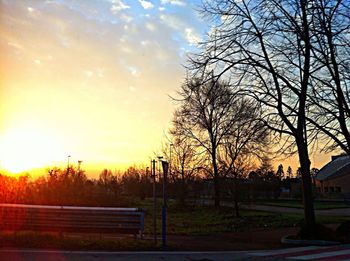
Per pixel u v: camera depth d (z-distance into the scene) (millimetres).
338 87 17500
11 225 14164
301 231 16344
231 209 40062
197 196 51562
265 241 16688
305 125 17938
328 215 34344
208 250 13234
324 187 89875
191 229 23109
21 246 12359
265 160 34625
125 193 61812
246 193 35969
